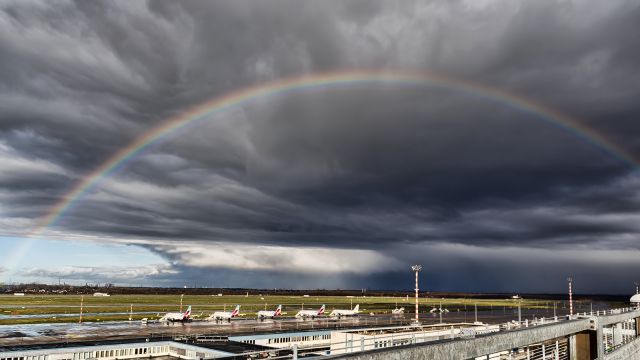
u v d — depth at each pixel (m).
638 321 36.31
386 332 72.06
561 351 27.47
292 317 171.00
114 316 165.38
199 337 82.00
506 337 14.15
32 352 67.75
